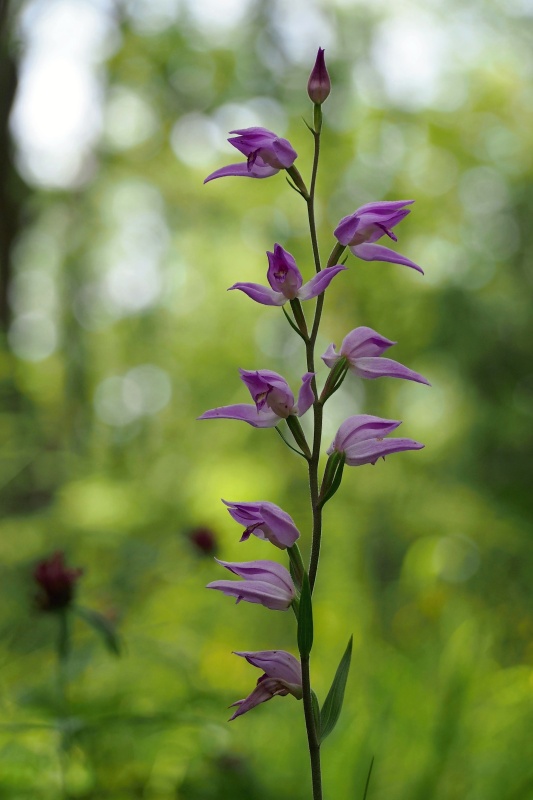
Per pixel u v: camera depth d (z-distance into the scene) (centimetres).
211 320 1359
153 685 438
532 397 1034
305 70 1220
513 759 397
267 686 201
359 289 1086
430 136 1110
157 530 753
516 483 870
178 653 428
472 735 407
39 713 364
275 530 199
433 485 1000
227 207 1333
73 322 1322
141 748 385
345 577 855
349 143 1134
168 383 1327
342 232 207
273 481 940
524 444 1029
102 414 1133
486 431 1037
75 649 406
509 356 1053
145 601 593
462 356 1053
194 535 520
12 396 768
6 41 1068
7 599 550
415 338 1088
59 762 363
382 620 771
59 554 352
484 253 1095
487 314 1051
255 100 1259
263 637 679
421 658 500
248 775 376
